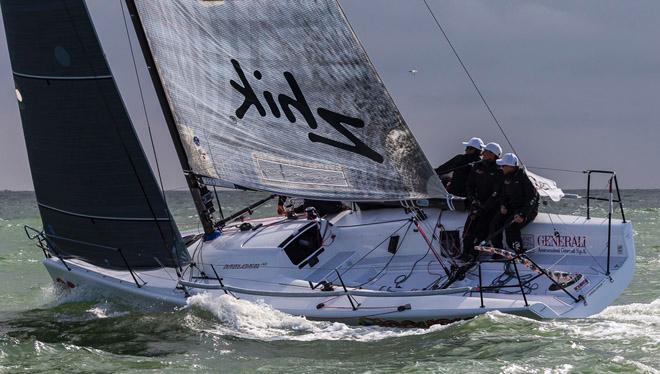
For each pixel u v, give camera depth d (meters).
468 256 41.28
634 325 37.12
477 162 42.53
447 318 37.06
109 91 40.81
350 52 40.47
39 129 42.53
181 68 43.16
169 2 42.44
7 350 36.28
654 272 59.94
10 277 63.09
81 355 35.47
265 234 43.72
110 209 42.00
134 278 42.25
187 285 40.84
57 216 43.72
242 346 35.81
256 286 40.84
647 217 119.06
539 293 38.91
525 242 42.25
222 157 43.31
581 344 34.09
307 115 41.88
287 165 42.59
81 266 45.69
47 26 41.09
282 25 41.25
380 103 40.62
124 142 41.03
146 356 35.16
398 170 41.28
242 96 42.50
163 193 41.22
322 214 47.50
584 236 41.19
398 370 31.89
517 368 31.27
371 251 43.34
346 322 38.06
